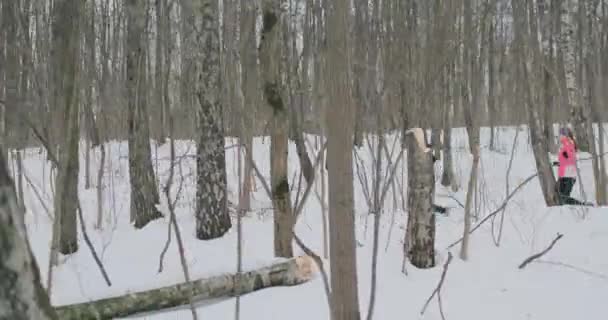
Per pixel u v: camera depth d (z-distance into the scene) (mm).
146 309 4402
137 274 5496
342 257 2357
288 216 5414
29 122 3793
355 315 2371
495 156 14781
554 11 13781
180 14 13234
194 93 7477
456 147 14938
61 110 4000
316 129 5977
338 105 2314
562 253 5332
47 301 1084
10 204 1002
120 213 9516
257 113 5562
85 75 7965
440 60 5523
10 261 992
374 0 5480
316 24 6758
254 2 6434
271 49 5496
